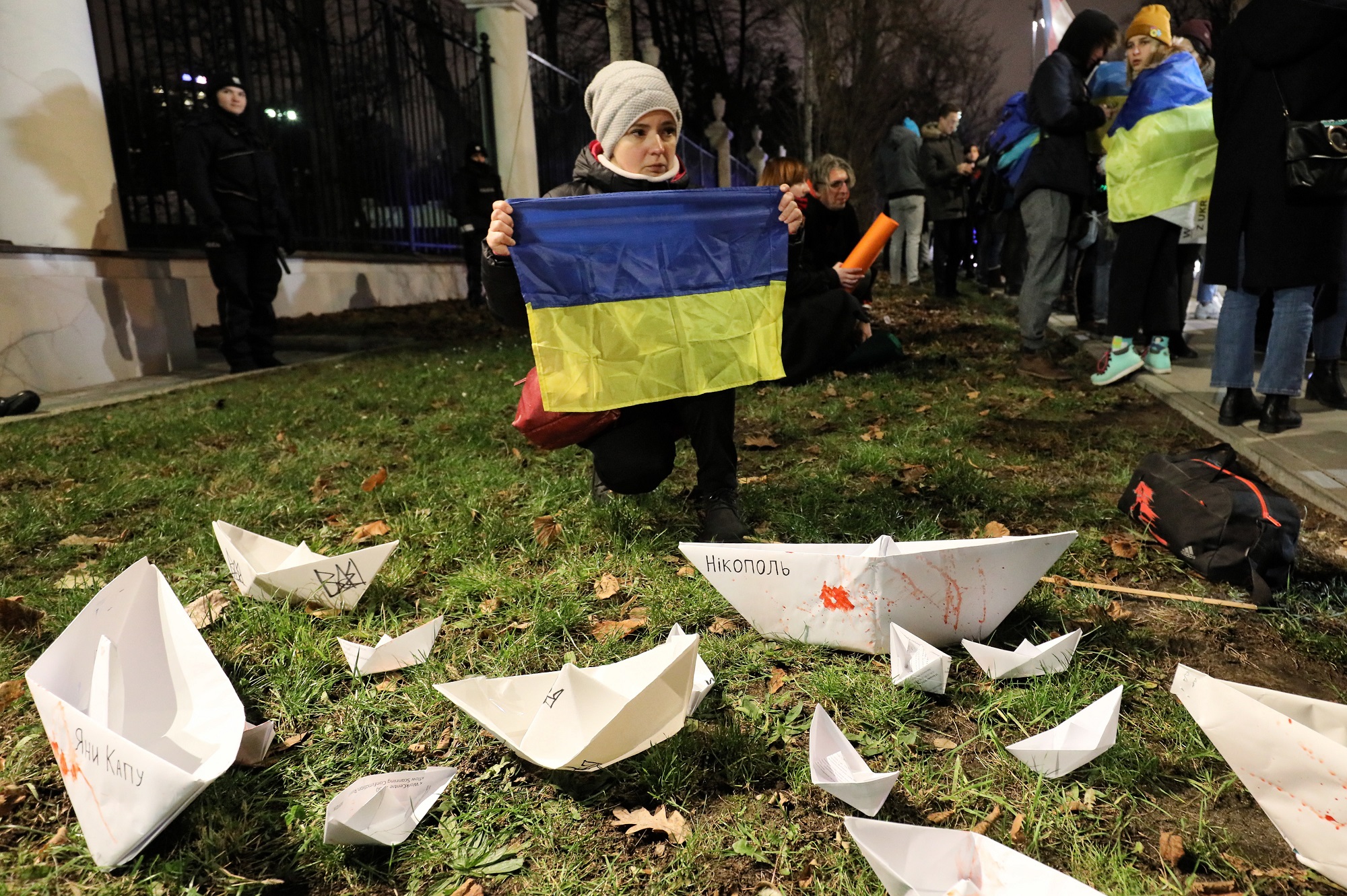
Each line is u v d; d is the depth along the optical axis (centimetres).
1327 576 233
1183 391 431
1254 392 416
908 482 323
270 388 561
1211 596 226
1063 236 507
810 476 333
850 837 143
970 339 672
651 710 153
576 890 135
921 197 1090
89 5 672
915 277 1128
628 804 154
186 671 168
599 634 214
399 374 598
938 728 173
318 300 1052
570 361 228
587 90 249
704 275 236
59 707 141
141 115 779
